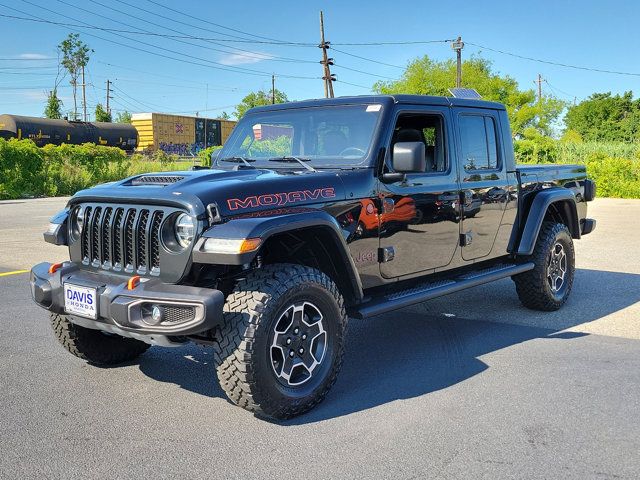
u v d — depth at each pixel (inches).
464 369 168.4
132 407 143.2
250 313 125.3
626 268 315.9
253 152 183.3
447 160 184.1
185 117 2122.3
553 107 2079.2
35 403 145.2
